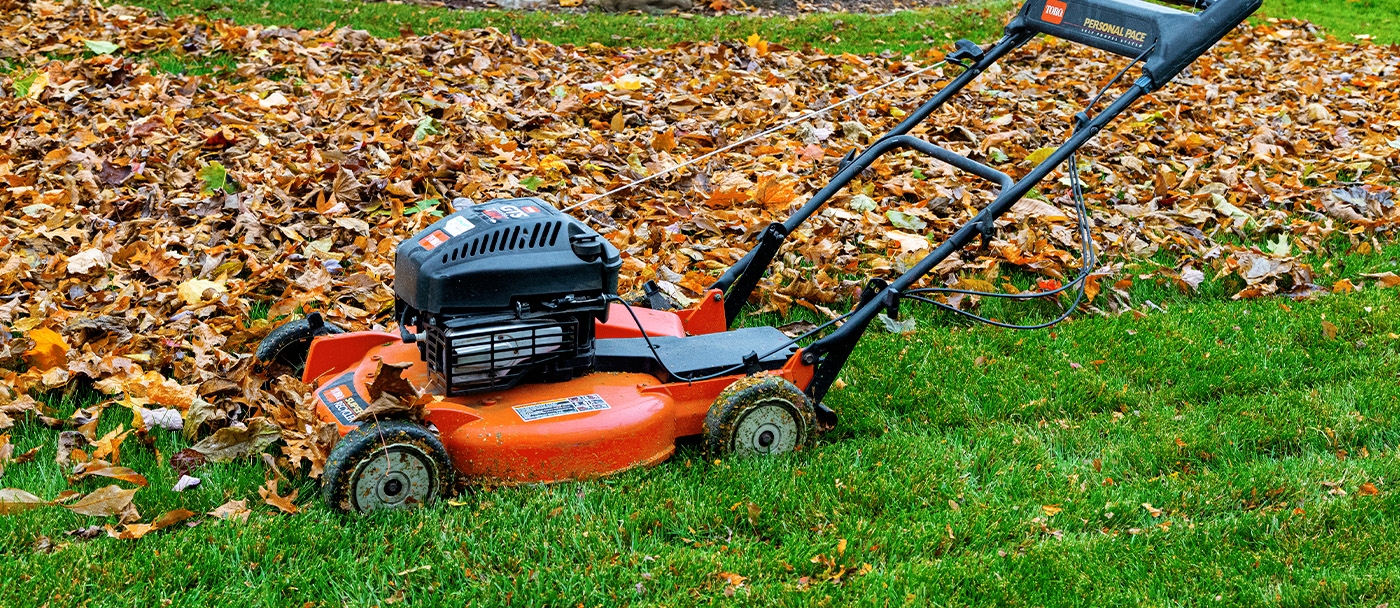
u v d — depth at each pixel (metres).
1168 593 3.49
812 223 6.59
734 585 3.47
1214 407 4.74
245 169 6.92
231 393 4.44
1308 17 14.23
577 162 7.39
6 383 4.48
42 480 3.96
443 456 3.74
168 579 3.41
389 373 3.68
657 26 11.61
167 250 5.93
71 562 3.45
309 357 4.23
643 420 4.02
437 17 11.47
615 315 4.57
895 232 6.47
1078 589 3.47
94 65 8.84
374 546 3.60
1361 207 7.05
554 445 3.88
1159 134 8.70
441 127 7.80
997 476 4.16
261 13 11.16
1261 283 6.01
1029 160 7.71
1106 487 4.09
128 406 4.29
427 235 3.88
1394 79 10.62
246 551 3.54
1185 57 4.23
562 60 10.04
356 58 9.55
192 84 8.44
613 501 3.87
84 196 6.52
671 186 7.18
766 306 5.73
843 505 3.90
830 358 4.32
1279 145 8.38
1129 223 6.71
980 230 4.17
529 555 3.61
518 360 3.97
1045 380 4.96
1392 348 5.29
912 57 11.02
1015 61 10.95
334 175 6.84
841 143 8.09
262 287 5.65
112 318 5.05
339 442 3.69
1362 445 4.50
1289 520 3.84
